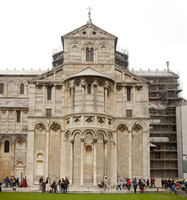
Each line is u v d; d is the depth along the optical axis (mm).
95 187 53000
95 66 61375
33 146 57875
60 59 84688
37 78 60594
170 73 104688
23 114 75125
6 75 90812
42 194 44344
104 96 57844
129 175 57688
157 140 90188
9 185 66312
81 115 55469
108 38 62562
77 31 62781
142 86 60938
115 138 58656
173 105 94938
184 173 85438
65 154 57344
